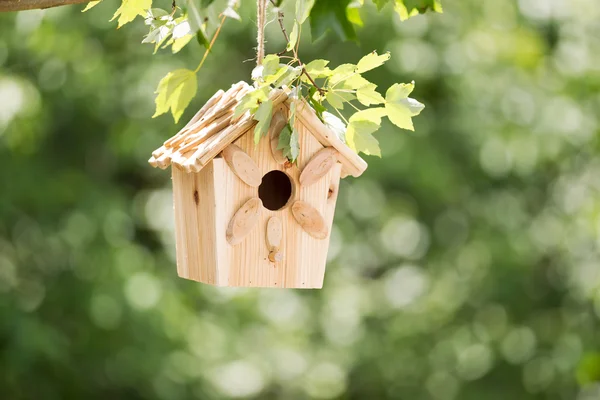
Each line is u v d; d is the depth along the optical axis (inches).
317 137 145.0
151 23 132.3
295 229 146.3
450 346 506.3
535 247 483.2
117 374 407.8
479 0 473.7
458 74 452.4
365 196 490.6
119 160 442.0
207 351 442.3
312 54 438.6
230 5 104.7
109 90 424.8
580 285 492.7
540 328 496.1
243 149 141.2
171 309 417.7
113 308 405.1
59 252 417.4
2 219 415.5
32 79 417.4
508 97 462.3
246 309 480.7
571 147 464.4
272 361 509.4
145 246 468.8
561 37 487.2
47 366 410.0
